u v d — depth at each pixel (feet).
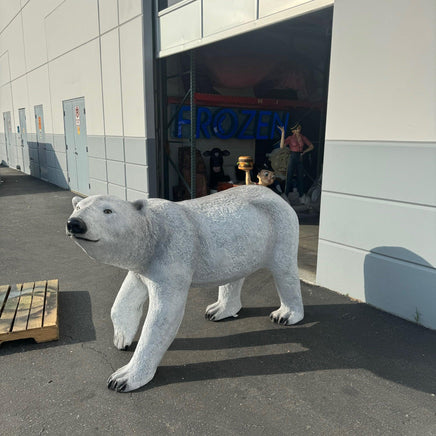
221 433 7.59
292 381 9.15
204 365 9.78
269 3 15.16
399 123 11.43
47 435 7.55
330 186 13.67
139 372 8.89
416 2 10.61
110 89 27.35
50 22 36.32
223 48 27.96
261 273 16.15
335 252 13.93
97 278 15.76
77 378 9.30
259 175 20.81
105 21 26.55
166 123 26.53
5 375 9.42
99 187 31.55
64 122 36.81
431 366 9.71
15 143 58.23
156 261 8.93
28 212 28.48
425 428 7.70
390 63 11.39
